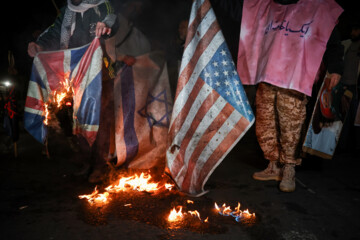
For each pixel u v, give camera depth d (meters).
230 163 3.79
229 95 2.54
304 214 2.39
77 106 2.83
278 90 2.79
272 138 3.04
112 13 2.91
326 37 2.56
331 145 3.04
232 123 2.54
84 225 2.16
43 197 2.64
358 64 4.32
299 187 2.97
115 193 2.72
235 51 4.68
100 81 2.77
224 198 2.67
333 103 2.99
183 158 2.63
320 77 2.90
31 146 4.42
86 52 2.79
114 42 3.15
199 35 2.57
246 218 2.29
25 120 2.94
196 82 2.56
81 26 3.00
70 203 2.52
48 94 2.95
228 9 4.71
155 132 3.36
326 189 2.93
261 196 2.73
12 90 3.73
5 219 2.24
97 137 3.11
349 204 2.59
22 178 3.11
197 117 2.58
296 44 2.63
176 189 2.80
